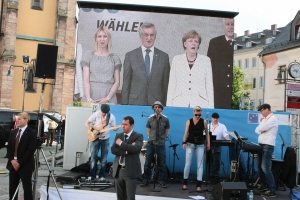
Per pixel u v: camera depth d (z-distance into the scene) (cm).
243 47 6412
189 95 1509
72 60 4141
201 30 1516
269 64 3747
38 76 924
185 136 1019
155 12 1512
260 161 1019
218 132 1173
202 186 1060
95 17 1506
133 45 1506
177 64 1512
